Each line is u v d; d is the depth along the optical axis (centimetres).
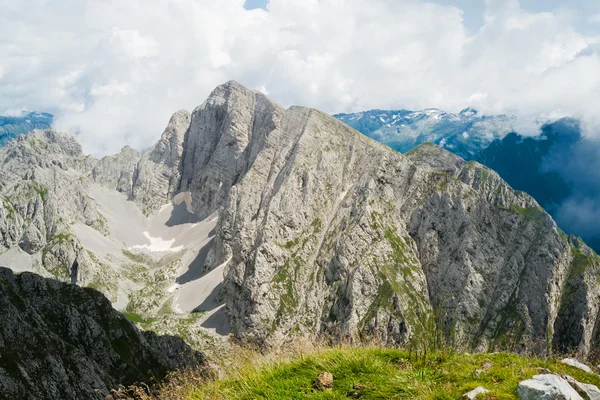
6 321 7944
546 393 1144
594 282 18612
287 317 18812
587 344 17175
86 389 8219
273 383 1462
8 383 6994
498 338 17050
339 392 1379
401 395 1315
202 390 1527
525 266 19262
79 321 10138
